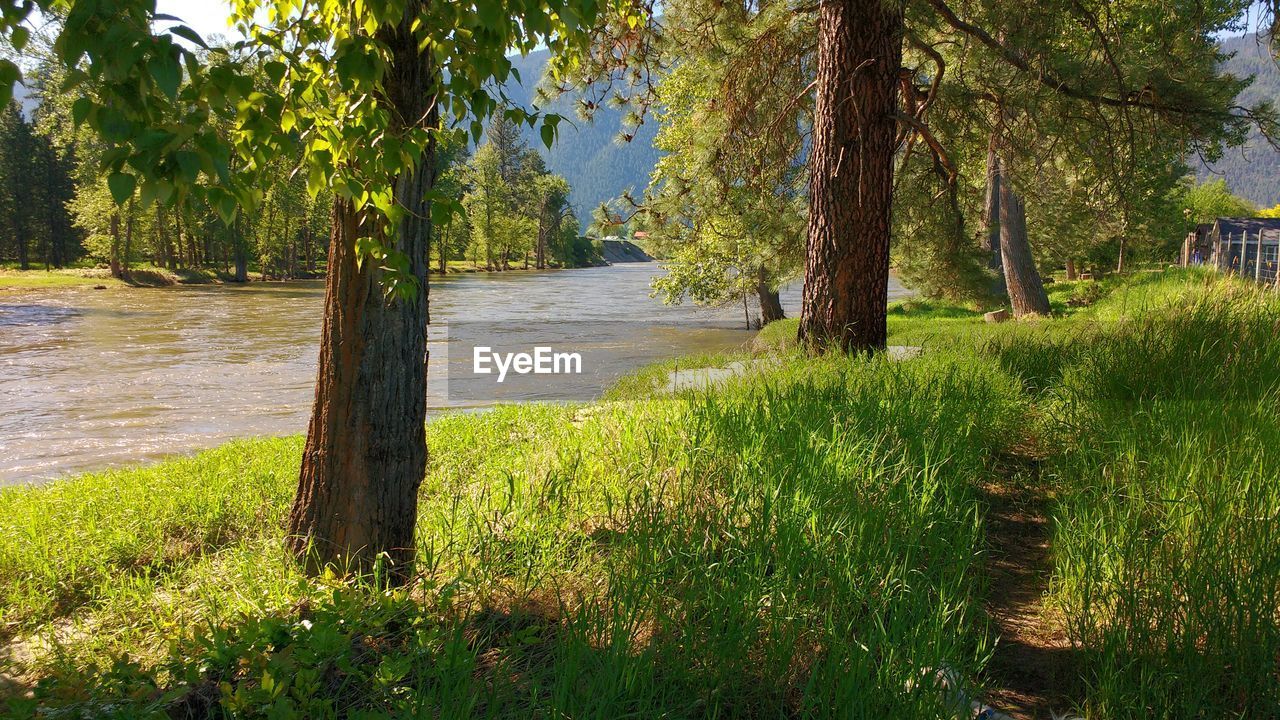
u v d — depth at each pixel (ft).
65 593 16.51
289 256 228.22
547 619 10.44
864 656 8.07
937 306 86.89
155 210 174.70
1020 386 23.35
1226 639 8.68
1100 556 10.77
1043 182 49.21
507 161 377.50
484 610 10.74
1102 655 8.96
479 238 311.47
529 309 123.95
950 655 8.47
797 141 40.50
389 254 11.43
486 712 7.68
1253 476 12.44
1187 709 7.84
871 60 28.81
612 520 13.42
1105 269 131.64
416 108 12.02
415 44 11.77
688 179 42.86
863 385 20.31
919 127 29.53
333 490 12.96
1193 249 99.19
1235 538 10.60
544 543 12.08
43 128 95.76
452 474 24.75
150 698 8.69
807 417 17.12
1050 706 8.61
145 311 113.60
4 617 15.03
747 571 10.14
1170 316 26.17
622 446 17.48
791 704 8.34
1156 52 37.19
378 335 12.71
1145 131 38.68
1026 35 34.12
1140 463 14.28
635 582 9.85
